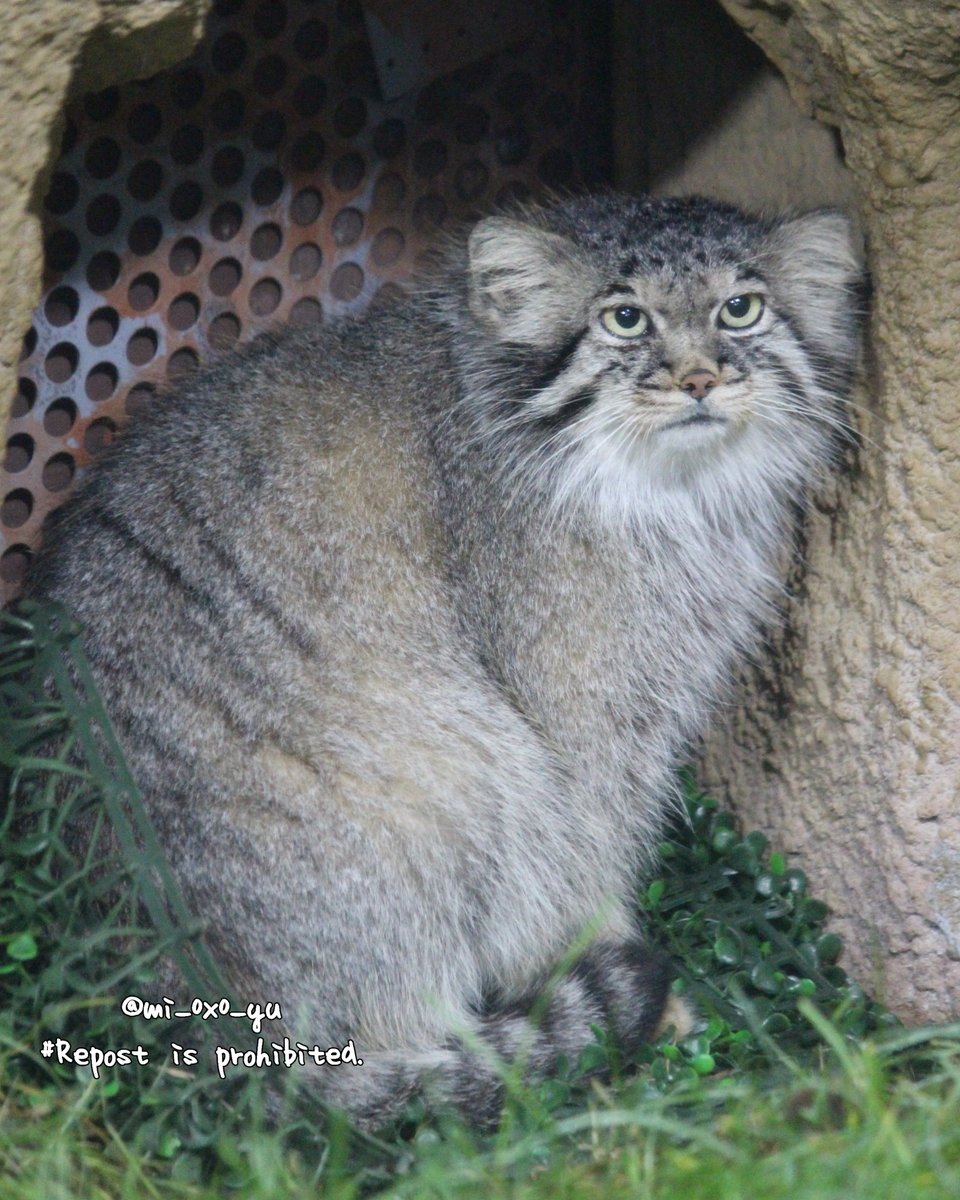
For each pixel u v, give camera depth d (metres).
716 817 10.78
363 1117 8.30
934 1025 9.18
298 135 11.38
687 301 9.28
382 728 9.03
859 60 8.34
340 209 11.67
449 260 10.55
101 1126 7.62
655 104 11.59
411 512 9.44
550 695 9.54
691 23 10.84
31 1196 6.47
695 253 9.38
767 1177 6.18
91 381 11.13
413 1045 8.88
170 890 8.22
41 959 8.09
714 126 10.95
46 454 11.06
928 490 9.04
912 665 9.30
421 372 9.80
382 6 11.19
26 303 7.69
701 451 9.55
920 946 9.55
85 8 7.27
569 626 9.52
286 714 8.85
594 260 9.45
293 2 11.07
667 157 11.55
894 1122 6.44
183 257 11.26
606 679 9.61
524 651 9.48
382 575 9.29
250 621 9.00
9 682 8.55
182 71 10.86
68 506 9.90
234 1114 7.66
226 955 8.55
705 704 10.23
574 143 12.17
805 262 9.52
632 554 9.61
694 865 10.46
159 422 9.89
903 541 9.22
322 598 9.13
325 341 10.09
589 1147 7.29
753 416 9.39
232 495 9.28
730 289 9.34
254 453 9.42
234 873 8.60
